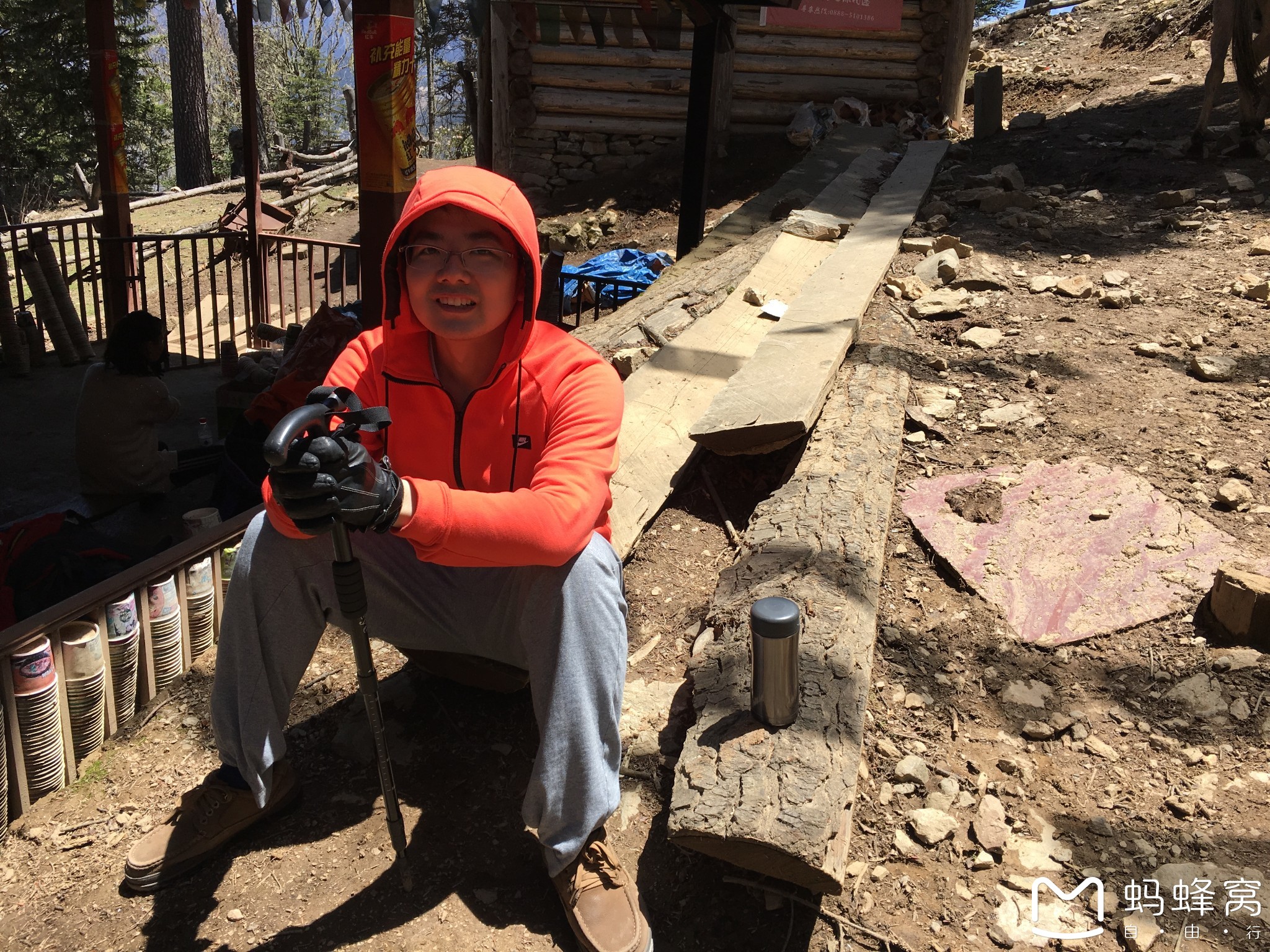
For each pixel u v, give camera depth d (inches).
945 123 452.8
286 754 110.3
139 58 759.1
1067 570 129.8
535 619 84.3
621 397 88.3
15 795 102.0
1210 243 239.8
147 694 118.3
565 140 471.2
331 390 72.9
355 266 538.3
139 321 205.5
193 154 897.5
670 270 256.1
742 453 151.9
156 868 92.9
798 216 273.1
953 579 131.0
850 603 113.7
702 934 90.0
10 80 596.1
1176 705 110.8
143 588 116.0
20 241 571.2
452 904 92.0
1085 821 99.0
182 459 224.4
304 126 1114.7
